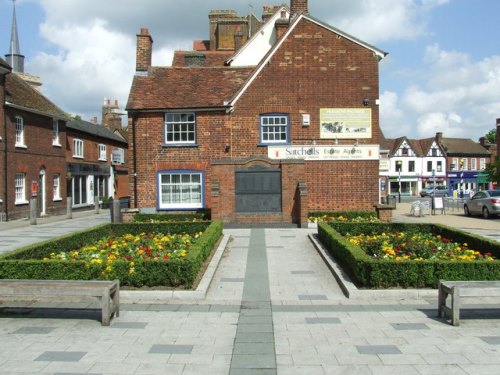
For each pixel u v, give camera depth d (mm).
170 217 20297
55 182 31969
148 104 22141
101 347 6422
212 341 6652
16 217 26500
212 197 18766
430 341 6602
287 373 5570
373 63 22094
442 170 70625
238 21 32875
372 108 22078
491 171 40000
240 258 12805
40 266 9078
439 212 31375
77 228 21750
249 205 19000
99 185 41969
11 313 8047
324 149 21703
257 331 7078
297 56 22016
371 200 21766
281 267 11719
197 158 22094
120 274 9125
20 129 27391
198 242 11375
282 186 18953
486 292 7293
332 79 22047
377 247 11180
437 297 8812
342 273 10422
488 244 10992
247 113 22000
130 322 7539
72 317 7812
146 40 24094
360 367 5730
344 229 15086
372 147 21750
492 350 6258
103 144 42688
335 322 7504
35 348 6395
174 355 6129
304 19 22031
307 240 15570
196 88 22984
